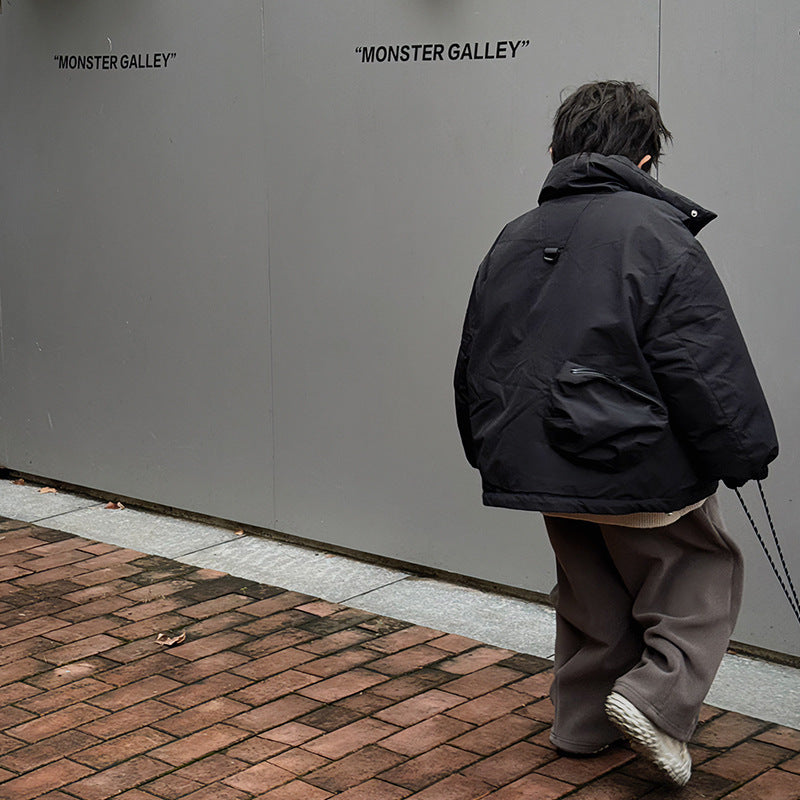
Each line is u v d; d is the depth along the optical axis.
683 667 3.47
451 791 3.66
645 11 4.44
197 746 3.94
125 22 6.01
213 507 6.11
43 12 6.34
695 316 3.19
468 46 4.91
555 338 3.31
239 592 5.23
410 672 4.45
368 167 5.27
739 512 4.45
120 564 5.60
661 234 3.25
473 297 3.60
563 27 4.65
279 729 4.05
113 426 6.45
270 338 5.73
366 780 3.73
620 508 3.28
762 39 4.20
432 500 5.31
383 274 5.30
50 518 6.30
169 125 5.93
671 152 4.44
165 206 6.02
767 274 4.29
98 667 4.52
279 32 5.46
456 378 3.67
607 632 3.69
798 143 4.16
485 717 4.11
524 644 4.68
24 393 6.82
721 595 3.56
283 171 5.55
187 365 6.07
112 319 6.34
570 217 3.38
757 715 4.11
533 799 3.61
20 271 6.70
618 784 3.69
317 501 5.70
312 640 4.73
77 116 6.29
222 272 5.85
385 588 5.25
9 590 5.29
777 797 3.61
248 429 5.89
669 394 3.22
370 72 5.20
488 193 4.94
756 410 3.22
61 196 6.44
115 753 3.91
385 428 5.41
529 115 4.78
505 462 3.37
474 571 5.23
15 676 4.46
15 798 3.65
